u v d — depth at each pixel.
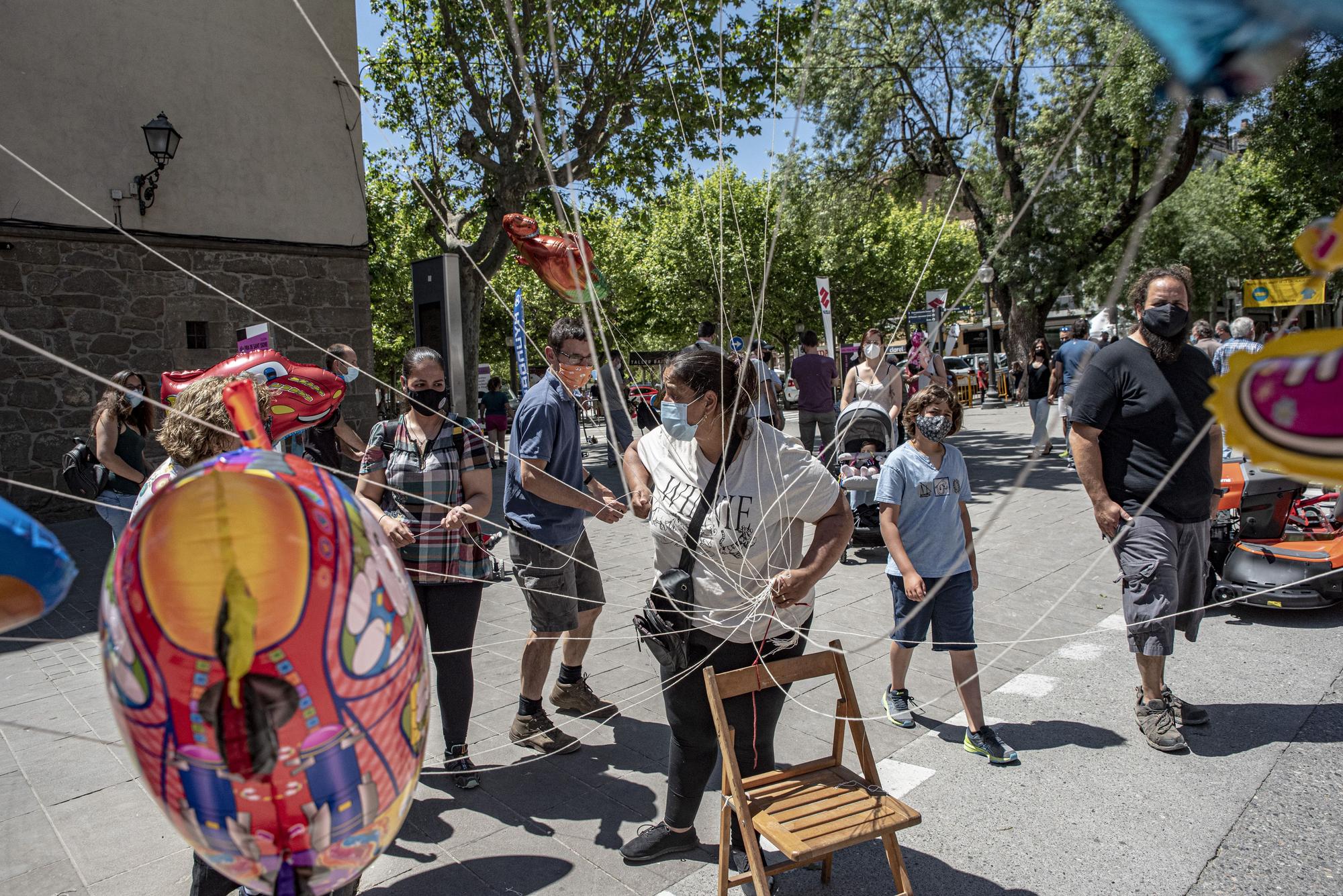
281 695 1.02
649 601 2.53
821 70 12.21
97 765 3.44
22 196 8.99
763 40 11.09
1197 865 2.67
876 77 14.36
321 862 1.10
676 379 2.33
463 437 3.14
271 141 10.62
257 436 1.37
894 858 2.34
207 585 1.01
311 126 10.96
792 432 14.96
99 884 2.65
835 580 6.10
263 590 1.02
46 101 9.02
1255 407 0.87
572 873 2.71
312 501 1.11
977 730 3.42
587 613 3.73
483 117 10.87
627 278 29.62
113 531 4.98
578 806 3.10
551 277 2.72
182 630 1.01
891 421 6.99
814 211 17.22
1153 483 3.36
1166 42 0.70
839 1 12.40
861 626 5.05
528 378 8.97
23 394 9.23
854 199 17.45
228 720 1.01
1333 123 10.30
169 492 1.08
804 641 2.60
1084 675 4.22
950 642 3.41
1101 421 3.46
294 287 11.00
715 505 2.42
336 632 1.06
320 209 11.12
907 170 18.61
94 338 9.59
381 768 1.12
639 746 3.56
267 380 2.41
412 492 3.05
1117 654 4.47
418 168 7.34
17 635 5.16
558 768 3.38
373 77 10.78
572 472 3.44
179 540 1.03
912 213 29.77
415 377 3.10
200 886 2.32
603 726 3.75
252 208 10.51
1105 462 3.51
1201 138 4.82
